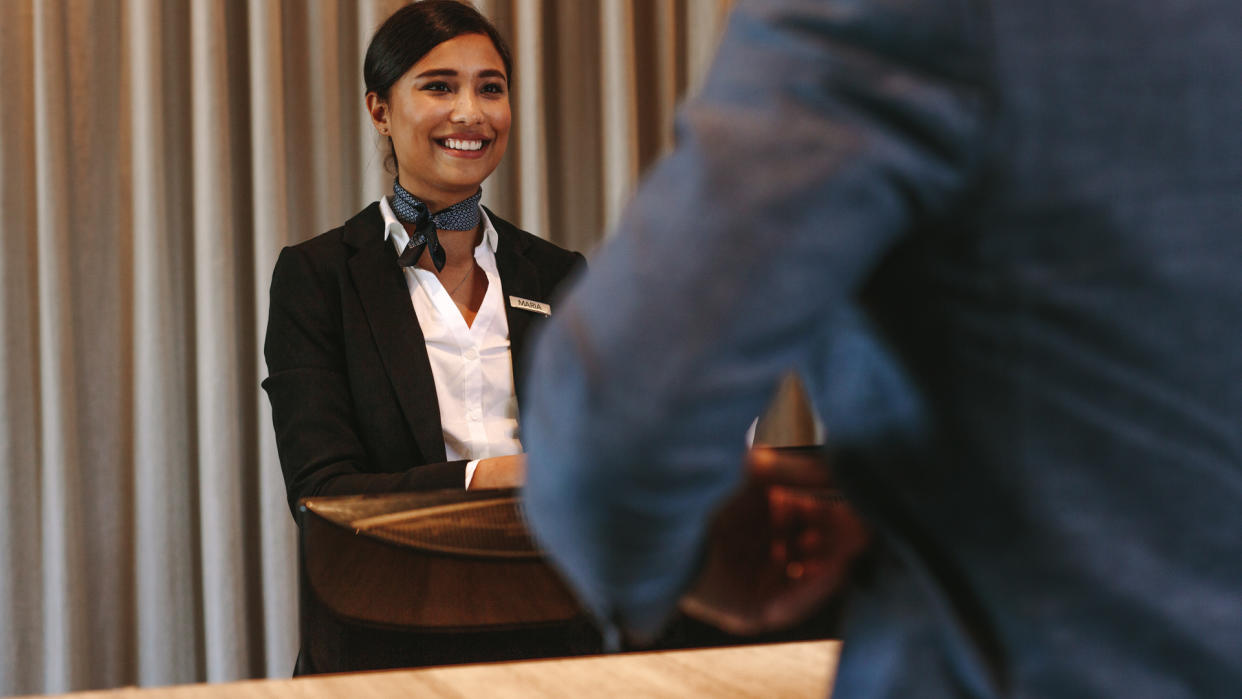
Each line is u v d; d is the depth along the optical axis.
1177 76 0.38
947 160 0.36
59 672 2.35
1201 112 0.38
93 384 2.45
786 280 0.35
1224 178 0.38
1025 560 0.37
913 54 0.36
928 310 0.39
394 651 1.12
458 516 1.15
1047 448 0.37
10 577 2.36
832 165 0.35
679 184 0.37
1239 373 0.38
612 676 0.87
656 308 0.35
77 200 2.42
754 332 0.35
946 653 0.41
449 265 1.87
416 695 0.81
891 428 0.41
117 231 2.46
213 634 2.40
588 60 2.72
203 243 2.41
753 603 0.53
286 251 1.82
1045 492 0.37
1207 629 0.37
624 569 0.40
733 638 1.17
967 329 0.38
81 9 2.41
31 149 2.40
